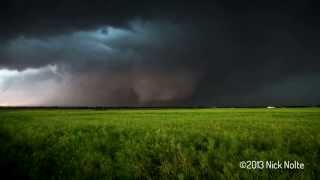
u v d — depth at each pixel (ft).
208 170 31.76
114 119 127.65
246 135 55.93
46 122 106.42
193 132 63.05
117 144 49.34
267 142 48.98
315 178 29.71
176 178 30.78
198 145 48.80
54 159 37.81
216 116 153.17
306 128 73.72
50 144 49.83
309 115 157.17
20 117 150.71
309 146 44.42
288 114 169.89
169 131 67.56
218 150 41.68
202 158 37.01
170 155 39.14
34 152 41.52
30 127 79.92
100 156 39.24
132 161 36.37
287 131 66.13
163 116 157.99
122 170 32.99
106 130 73.72
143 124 92.48
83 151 42.70
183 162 34.37
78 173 31.63
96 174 31.73
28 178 31.32
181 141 51.52
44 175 31.76
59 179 30.22
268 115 160.45
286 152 39.96
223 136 55.88
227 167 32.30
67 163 35.76
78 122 105.50
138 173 31.86
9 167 35.06
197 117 141.90
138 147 44.78
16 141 51.75
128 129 73.82
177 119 123.75
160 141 51.34
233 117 139.44
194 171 31.68
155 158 38.60
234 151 40.60
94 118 138.10
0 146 46.52
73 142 50.88
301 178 28.76
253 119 119.34
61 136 61.31
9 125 87.35
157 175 32.27
